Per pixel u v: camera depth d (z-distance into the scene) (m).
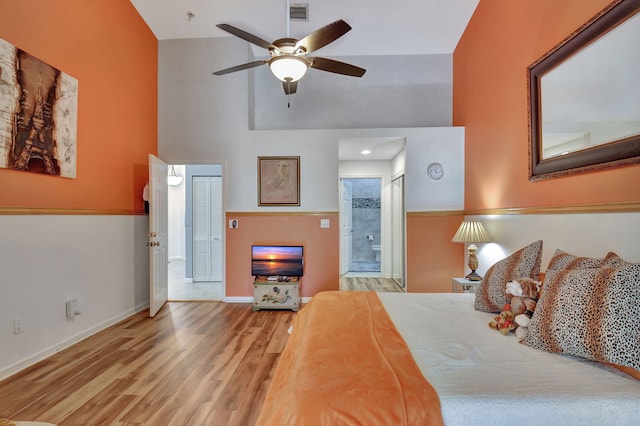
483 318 2.02
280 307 4.18
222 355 2.83
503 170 3.33
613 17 1.92
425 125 5.06
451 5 4.04
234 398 2.16
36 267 2.71
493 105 3.57
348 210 7.20
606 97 1.98
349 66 2.93
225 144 4.63
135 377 2.44
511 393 1.15
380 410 1.07
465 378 1.26
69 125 3.06
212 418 1.95
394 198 6.23
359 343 1.54
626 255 1.88
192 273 6.15
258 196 4.60
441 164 4.54
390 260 6.41
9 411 2.03
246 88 4.62
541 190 2.67
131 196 4.04
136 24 4.13
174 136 4.66
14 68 2.51
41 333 2.75
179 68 4.66
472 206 4.21
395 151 5.50
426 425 1.06
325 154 4.58
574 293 1.46
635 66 1.80
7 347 2.47
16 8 2.53
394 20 4.30
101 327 3.47
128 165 3.98
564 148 2.37
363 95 5.09
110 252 3.64
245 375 2.47
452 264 4.53
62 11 2.98
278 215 4.60
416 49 4.92
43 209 2.78
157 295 4.13
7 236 2.47
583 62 2.17
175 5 4.07
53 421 1.93
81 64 3.22
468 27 4.34
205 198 6.18
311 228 4.58
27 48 2.63
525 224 2.89
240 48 4.61
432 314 2.09
